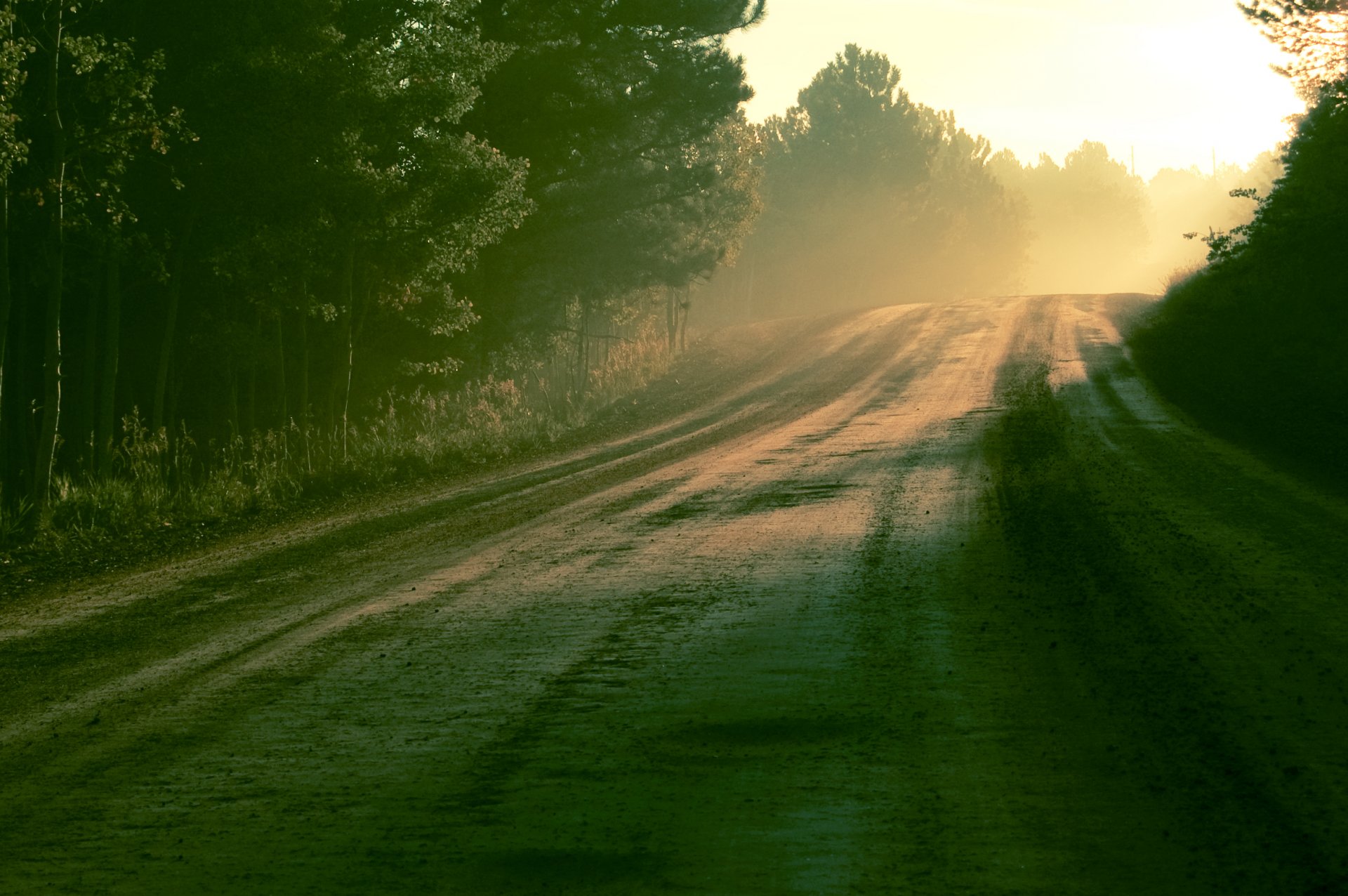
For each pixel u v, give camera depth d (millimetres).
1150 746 5371
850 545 11320
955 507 13242
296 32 20969
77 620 9617
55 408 16156
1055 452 17828
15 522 14867
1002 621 7938
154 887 4246
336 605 9617
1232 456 16641
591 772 5363
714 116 36938
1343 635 7266
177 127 17594
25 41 15328
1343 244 26156
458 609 9258
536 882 4184
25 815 5066
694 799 4965
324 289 27047
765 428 25297
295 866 4402
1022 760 5270
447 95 22031
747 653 7480
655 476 18359
